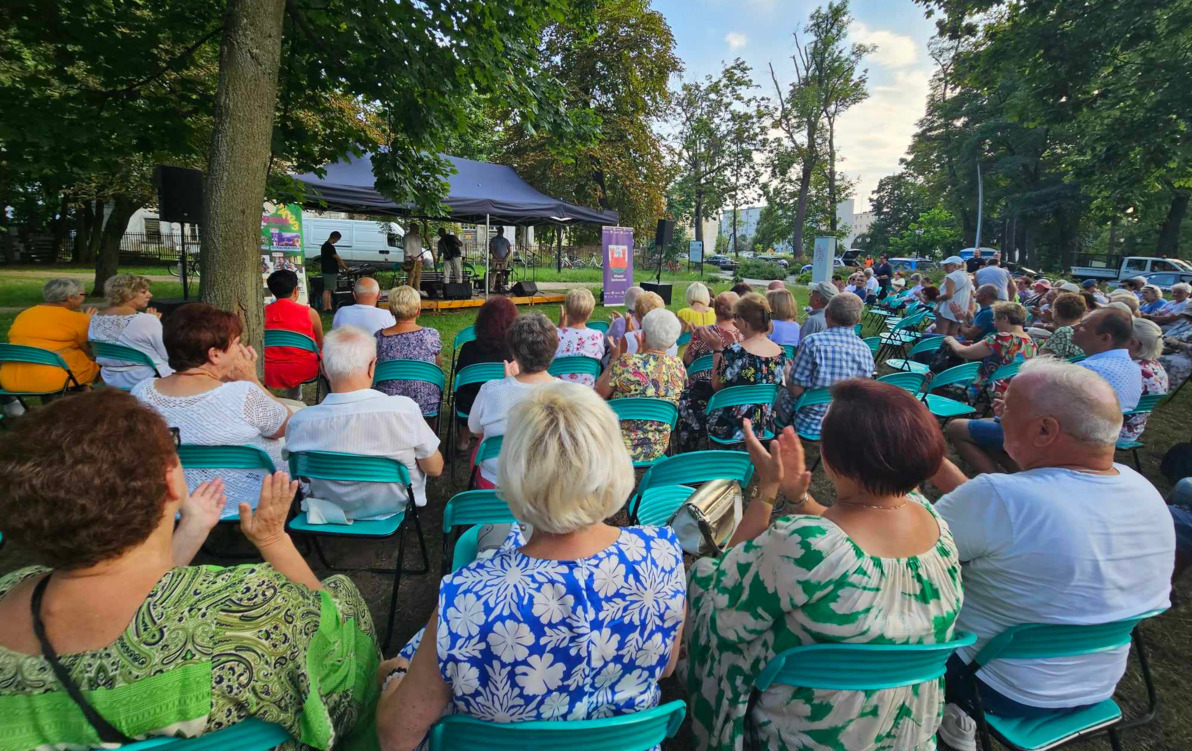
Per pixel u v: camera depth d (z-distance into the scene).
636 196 20.80
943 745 1.82
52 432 0.89
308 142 5.90
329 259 11.90
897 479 1.27
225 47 3.69
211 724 0.92
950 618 1.27
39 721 0.87
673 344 3.29
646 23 18.62
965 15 11.05
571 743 1.09
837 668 1.24
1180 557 2.37
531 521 1.08
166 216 6.64
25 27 4.71
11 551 2.90
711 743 1.46
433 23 5.18
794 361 3.66
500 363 3.80
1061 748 2.00
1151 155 9.82
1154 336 3.95
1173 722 2.14
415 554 3.08
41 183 5.61
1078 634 1.45
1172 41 9.30
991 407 4.52
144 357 3.89
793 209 44.41
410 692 1.09
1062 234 30.67
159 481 0.95
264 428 2.52
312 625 1.04
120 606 0.91
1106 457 1.57
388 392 3.88
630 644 1.12
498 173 13.40
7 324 8.64
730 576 1.38
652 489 2.65
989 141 32.44
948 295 7.54
